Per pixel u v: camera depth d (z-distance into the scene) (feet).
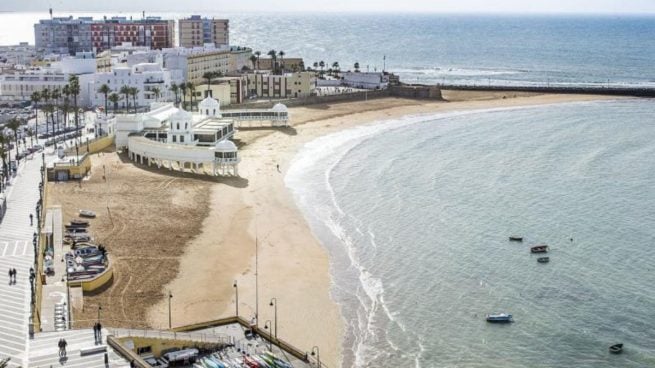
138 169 576.61
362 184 552.41
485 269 384.47
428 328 317.83
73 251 370.73
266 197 511.40
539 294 354.13
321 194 523.29
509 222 463.83
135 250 392.27
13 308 290.35
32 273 319.88
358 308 335.67
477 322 324.19
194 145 619.67
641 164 627.87
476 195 526.16
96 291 335.26
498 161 636.07
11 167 550.77
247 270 376.48
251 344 255.29
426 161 633.20
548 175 588.09
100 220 439.63
